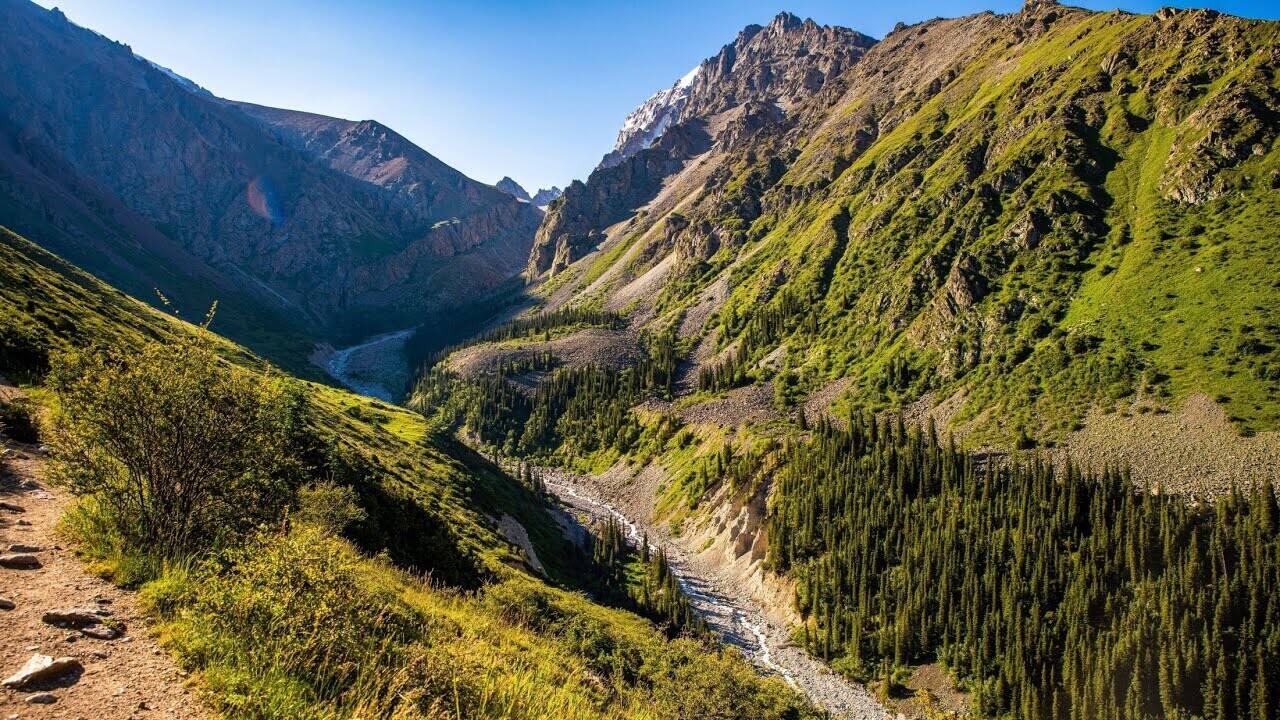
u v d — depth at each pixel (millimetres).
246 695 12570
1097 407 101812
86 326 68875
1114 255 137125
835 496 106562
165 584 16344
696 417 178000
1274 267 106500
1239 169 134250
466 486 96500
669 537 134500
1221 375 93312
